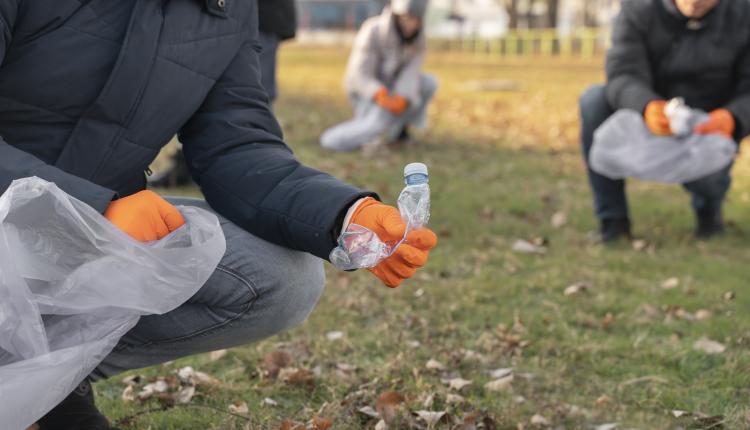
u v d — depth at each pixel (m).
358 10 46.53
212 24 2.01
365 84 7.57
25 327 1.65
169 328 2.03
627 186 6.69
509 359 3.30
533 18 35.84
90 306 1.73
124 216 1.75
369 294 3.94
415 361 3.19
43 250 1.69
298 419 2.69
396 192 6.18
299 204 1.88
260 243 2.01
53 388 1.69
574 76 18.81
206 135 2.05
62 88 1.87
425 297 3.97
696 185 4.91
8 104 1.87
